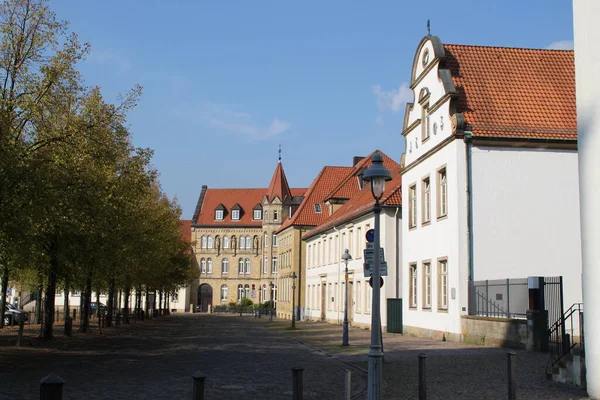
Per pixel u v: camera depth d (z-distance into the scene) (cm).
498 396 1366
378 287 1175
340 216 5359
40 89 2241
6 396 1296
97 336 3422
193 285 11069
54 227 2261
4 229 1853
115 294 5944
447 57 3100
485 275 2770
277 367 2022
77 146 2272
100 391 1421
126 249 3178
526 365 1848
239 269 11075
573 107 2962
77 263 2836
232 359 2264
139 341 3114
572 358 1492
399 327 3825
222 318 7469
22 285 4797
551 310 2275
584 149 1370
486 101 2945
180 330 4347
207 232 11219
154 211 4247
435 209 3109
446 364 1962
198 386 845
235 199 11594
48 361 2062
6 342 2772
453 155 2855
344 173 7831
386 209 4041
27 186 1823
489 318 2533
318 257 6222
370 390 1138
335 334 3891
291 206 10212
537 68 3108
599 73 1331
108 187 2531
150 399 1334
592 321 1325
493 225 2794
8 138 1803
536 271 2792
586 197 1359
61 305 9925
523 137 2809
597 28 1343
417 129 3419
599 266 1316
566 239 2822
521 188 2820
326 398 1428
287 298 7506
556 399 1309
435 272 3105
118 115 2467
